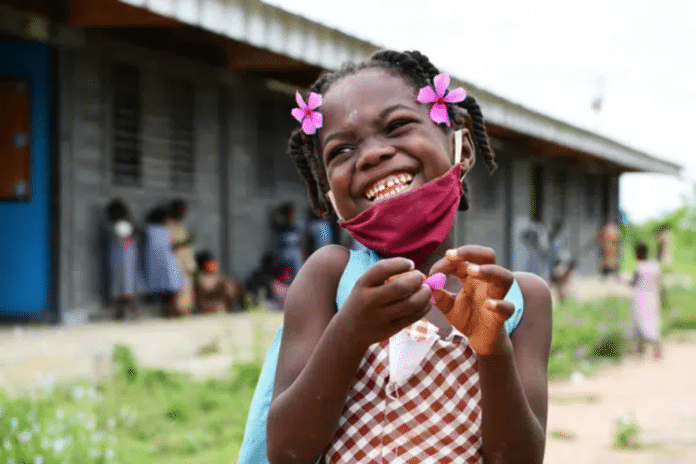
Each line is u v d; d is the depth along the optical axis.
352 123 1.52
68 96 9.43
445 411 1.46
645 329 11.20
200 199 11.79
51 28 9.06
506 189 21.33
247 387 7.00
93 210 9.89
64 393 6.33
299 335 1.51
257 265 12.78
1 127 9.53
